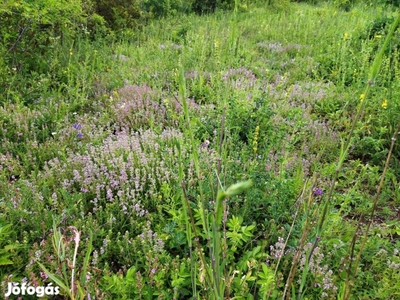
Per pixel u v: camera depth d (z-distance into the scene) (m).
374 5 11.88
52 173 3.42
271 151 3.60
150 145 3.83
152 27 9.83
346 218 3.27
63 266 1.54
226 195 0.92
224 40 7.23
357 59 6.50
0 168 3.43
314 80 6.30
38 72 6.01
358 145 4.28
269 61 7.11
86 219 2.92
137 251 2.63
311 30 9.70
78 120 4.51
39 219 2.76
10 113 4.42
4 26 5.84
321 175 3.27
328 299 2.26
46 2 5.76
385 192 3.56
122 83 5.92
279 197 2.92
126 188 3.20
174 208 2.90
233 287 2.29
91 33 8.39
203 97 5.43
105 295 2.21
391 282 2.45
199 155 3.30
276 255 2.49
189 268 2.45
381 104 4.77
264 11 12.95
